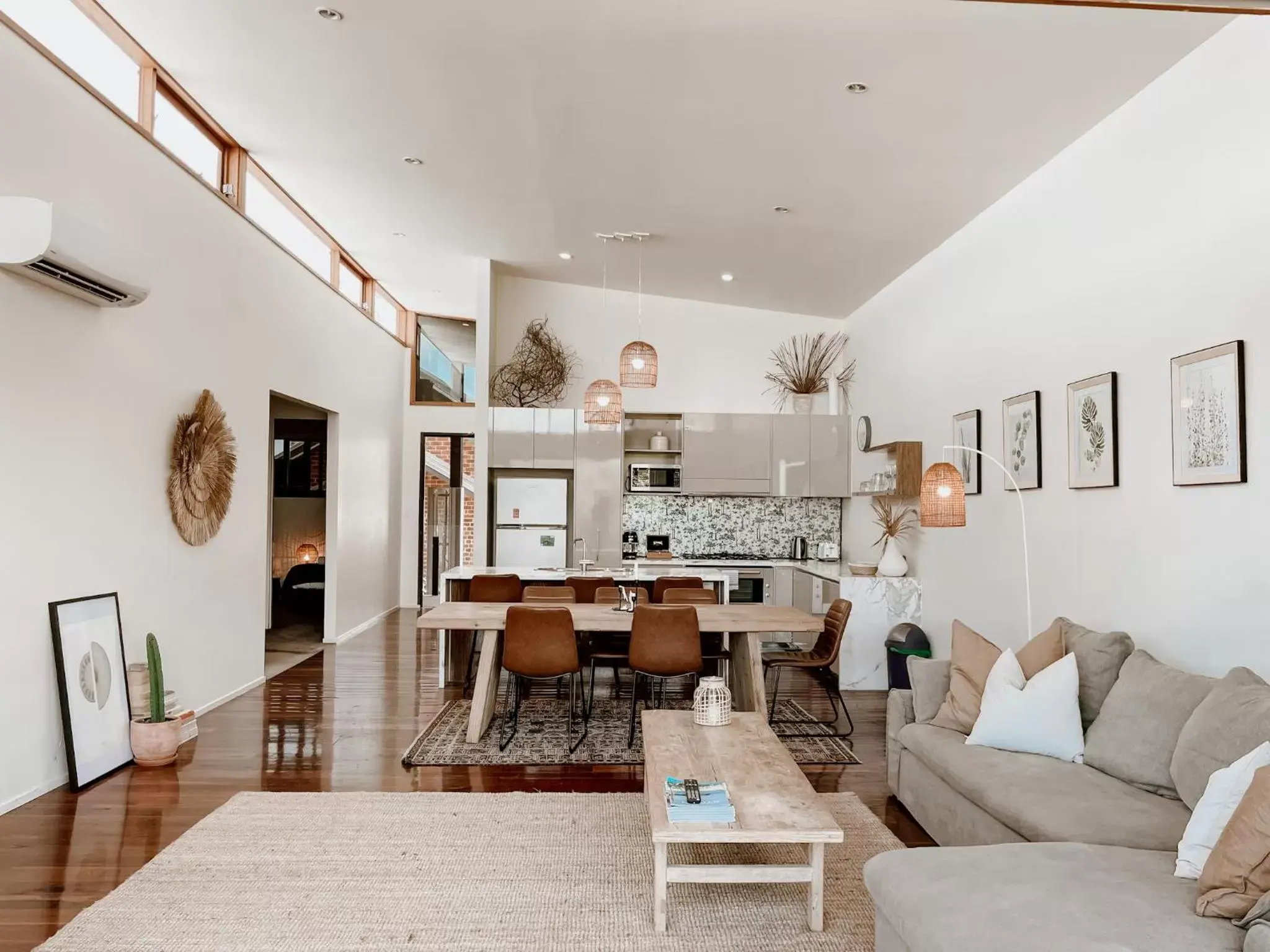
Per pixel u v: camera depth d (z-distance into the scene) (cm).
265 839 350
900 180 515
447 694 625
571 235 725
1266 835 200
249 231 624
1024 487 497
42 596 397
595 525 884
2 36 366
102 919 281
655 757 334
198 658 554
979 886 222
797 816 279
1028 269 500
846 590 671
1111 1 217
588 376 930
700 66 399
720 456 884
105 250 398
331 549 847
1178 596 364
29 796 389
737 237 671
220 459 563
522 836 357
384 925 281
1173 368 366
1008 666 366
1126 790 295
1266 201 317
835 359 921
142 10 425
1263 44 319
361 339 920
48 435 400
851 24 350
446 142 541
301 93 497
